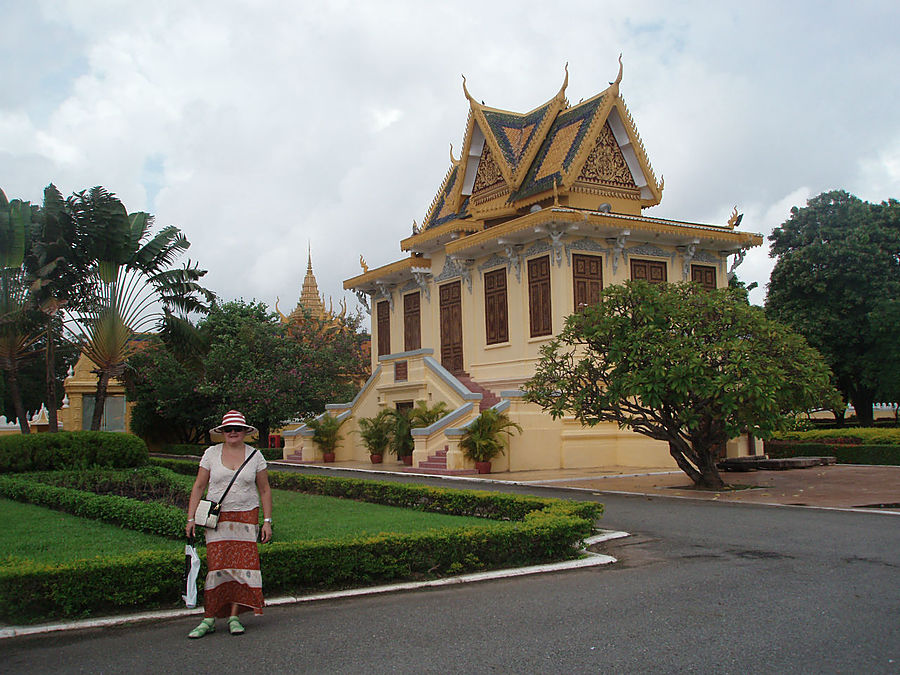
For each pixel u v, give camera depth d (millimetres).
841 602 7500
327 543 8570
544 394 17969
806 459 23594
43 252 26516
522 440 23234
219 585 6934
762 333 16469
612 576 8914
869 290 34625
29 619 7246
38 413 57312
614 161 28719
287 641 6645
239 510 7059
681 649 6180
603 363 17766
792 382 16172
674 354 15914
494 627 6914
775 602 7543
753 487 17812
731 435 16750
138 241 28328
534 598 7945
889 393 33750
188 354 31750
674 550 10430
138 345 39094
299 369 35594
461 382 28375
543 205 28141
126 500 12852
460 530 9422
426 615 7387
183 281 29859
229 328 35969
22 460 20547
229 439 7223
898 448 23734
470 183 32125
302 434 30531
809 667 5734
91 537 11203
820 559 9539
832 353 35125
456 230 28547
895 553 9812
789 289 36250
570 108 29375
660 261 27109
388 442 26859
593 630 6734
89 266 27453
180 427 41000
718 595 7871
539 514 10930
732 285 39250
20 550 10188
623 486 18453
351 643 6543
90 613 7457
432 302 31188
